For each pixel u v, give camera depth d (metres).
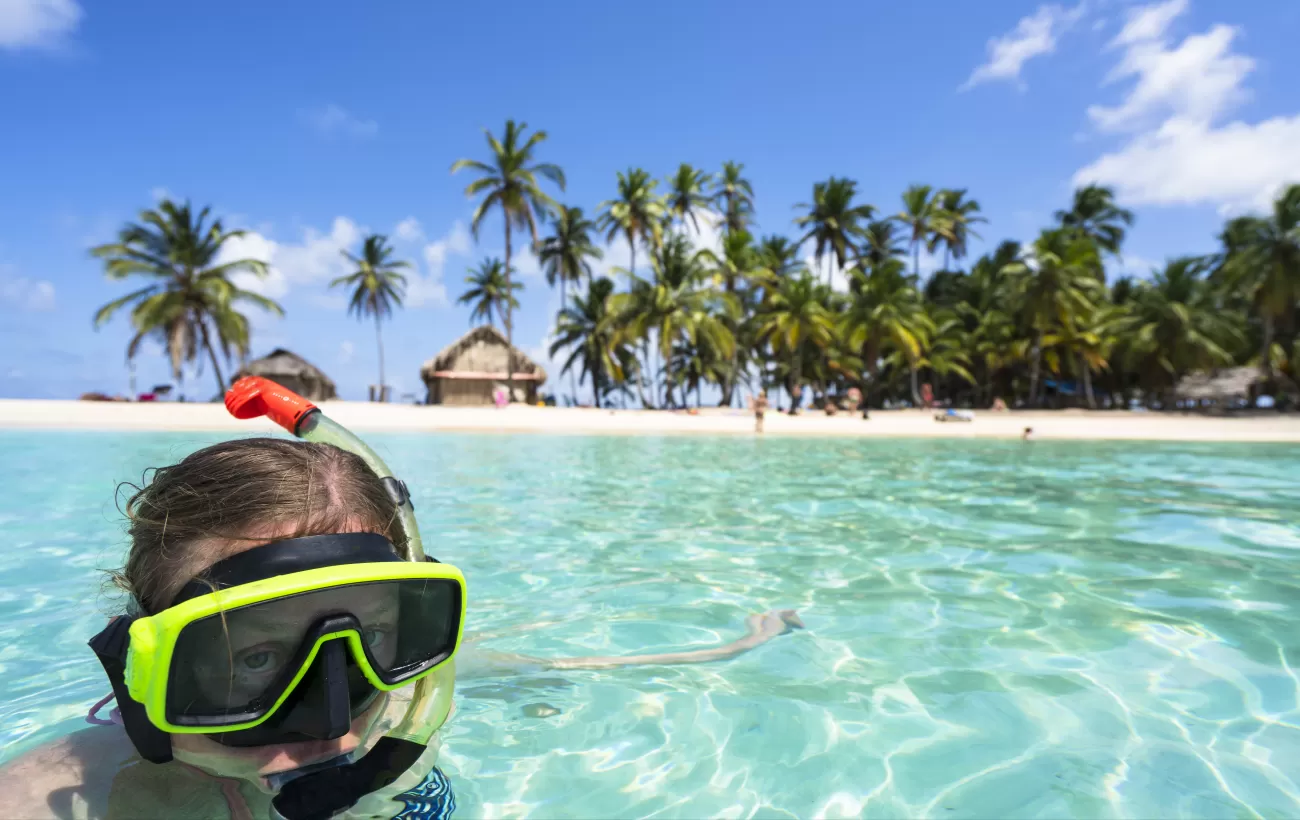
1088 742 1.85
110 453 9.32
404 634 1.10
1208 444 16.11
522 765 1.70
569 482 7.69
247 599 0.90
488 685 2.21
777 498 6.52
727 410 36.03
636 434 18.45
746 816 1.50
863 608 3.06
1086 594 3.28
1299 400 41.50
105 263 30.64
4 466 7.77
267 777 1.06
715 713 2.02
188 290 31.58
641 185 39.78
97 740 1.27
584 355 45.41
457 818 1.46
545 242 42.97
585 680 2.25
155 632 0.89
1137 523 5.20
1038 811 1.52
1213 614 2.98
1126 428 22.61
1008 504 6.18
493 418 22.03
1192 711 2.04
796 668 2.37
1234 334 42.47
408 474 8.34
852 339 41.19
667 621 2.88
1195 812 1.52
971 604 3.14
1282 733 1.89
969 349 45.41
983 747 1.82
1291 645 2.58
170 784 1.09
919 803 1.56
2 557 3.86
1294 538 4.63
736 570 3.78
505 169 34.28
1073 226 50.66
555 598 3.23
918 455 12.11
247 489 1.00
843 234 47.22
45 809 1.04
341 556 1.00
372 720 1.17
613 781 1.63
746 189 50.47
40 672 2.32
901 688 2.20
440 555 4.12
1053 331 42.94
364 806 1.12
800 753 1.78
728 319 43.31
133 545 1.04
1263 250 37.50
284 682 0.95
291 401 1.37
